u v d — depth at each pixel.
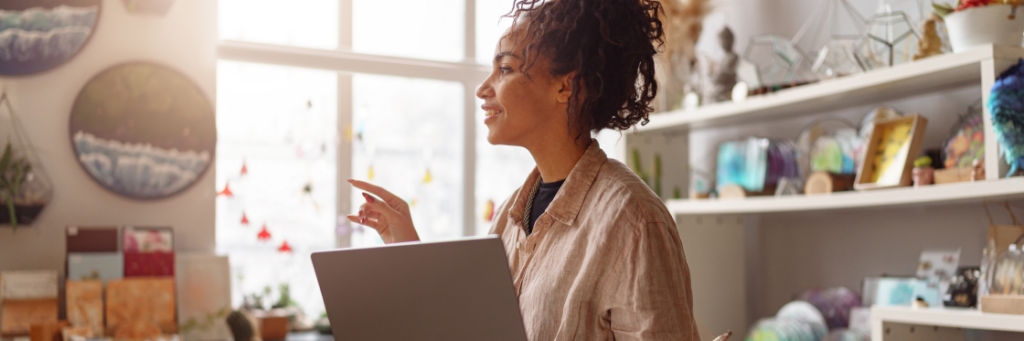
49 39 3.02
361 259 0.83
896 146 2.11
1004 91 1.69
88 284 2.90
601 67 0.92
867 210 2.48
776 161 2.56
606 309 0.86
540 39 0.94
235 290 3.43
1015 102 1.68
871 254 2.48
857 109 2.45
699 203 2.66
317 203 3.60
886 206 2.32
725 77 2.69
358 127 3.64
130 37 3.17
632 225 0.85
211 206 3.28
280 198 3.52
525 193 1.07
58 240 3.02
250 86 3.47
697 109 2.69
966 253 2.17
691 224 2.84
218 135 3.40
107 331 2.88
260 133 3.49
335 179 3.63
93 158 3.08
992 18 1.77
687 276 0.90
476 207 3.90
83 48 3.09
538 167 1.06
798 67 2.52
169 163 3.20
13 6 2.97
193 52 3.28
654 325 0.81
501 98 0.96
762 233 2.91
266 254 3.50
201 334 3.06
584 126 0.97
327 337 3.17
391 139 3.74
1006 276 1.78
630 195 0.88
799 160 2.48
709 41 3.17
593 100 0.92
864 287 2.39
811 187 2.30
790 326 2.54
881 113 2.26
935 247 2.27
